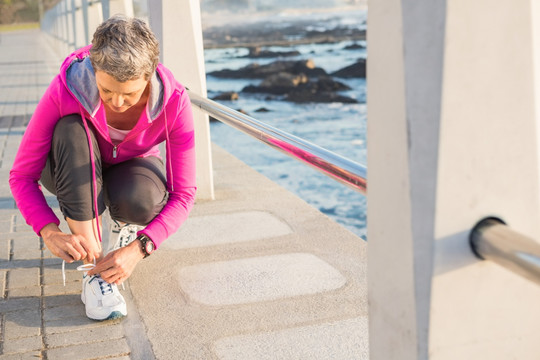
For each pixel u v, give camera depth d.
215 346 1.86
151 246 1.98
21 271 2.43
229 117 2.27
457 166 0.81
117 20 1.62
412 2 0.79
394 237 0.89
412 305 0.86
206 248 2.73
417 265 0.84
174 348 1.85
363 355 1.79
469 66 0.79
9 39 34.09
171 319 2.05
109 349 1.84
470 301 0.86
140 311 2.11
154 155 2.28
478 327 0.87
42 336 1.92
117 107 1.72
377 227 0.94
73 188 1.90
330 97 20.45
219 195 3.64
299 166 7.93
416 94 0.81
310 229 2.98
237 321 2.03
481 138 0.81
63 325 2.00
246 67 29.25
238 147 9.34
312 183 7.02
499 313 0.87
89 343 1.88
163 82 1.87
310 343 1.87
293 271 2.45
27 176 1.99
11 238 2.82
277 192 3.68
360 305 2.13
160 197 2.09
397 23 0.82
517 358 0.90
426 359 0.87
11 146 5.03
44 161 1.99
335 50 38.06
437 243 0.83
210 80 25.14
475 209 0.83
